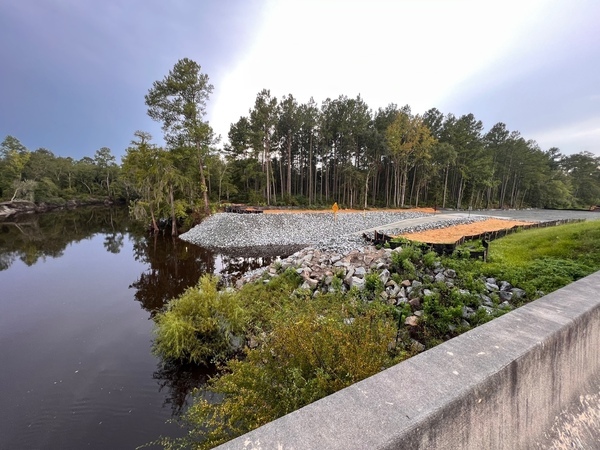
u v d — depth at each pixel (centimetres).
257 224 2103
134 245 1848
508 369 132
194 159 2756
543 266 687
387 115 4072
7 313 835
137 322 773
